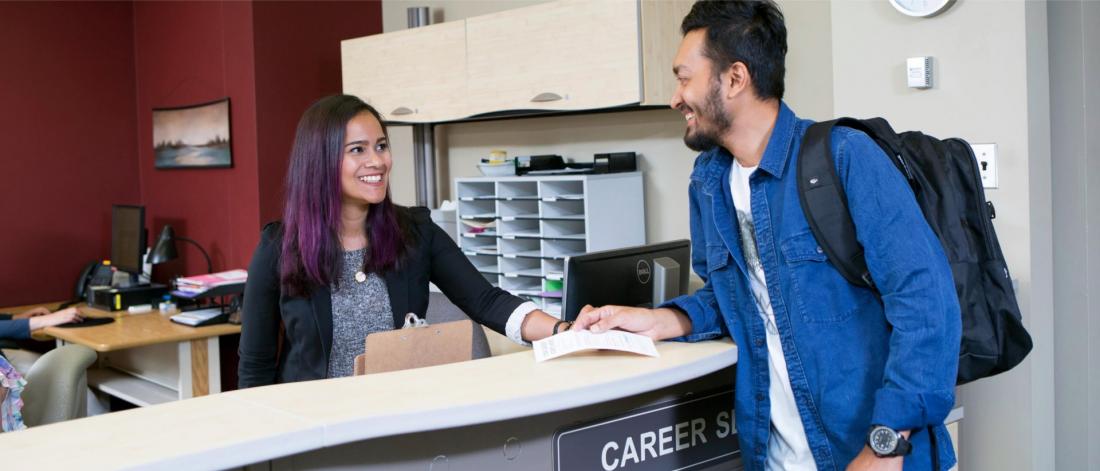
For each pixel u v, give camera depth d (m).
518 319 2.04
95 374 4.47
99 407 4.49
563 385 1.46
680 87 1.59
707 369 1.63
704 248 1.78
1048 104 2.54
